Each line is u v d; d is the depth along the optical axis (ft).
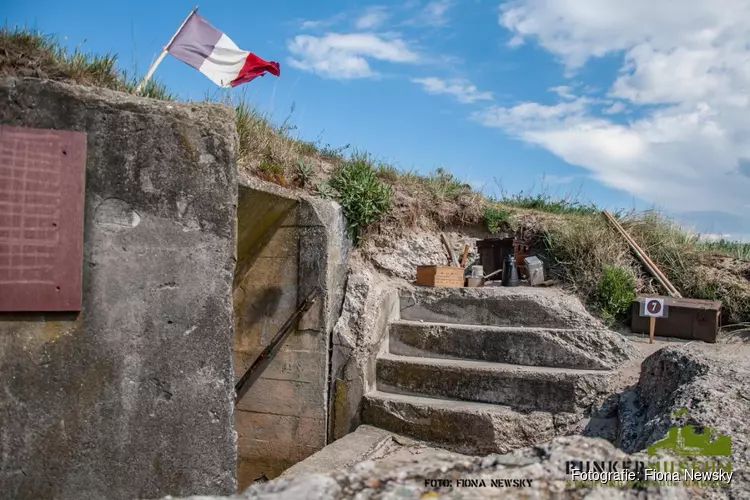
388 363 20.02
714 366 13.57
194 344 12.55
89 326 11.62
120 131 12.05
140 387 12.01
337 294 20.47
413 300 21.90
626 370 17.71
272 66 23.25
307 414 19.60
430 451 17.57
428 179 27.14
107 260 11.84
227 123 13.16
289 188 20.26
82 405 11.49
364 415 19.19
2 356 10.92
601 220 24.88
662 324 20.06
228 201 13.05
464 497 6.84
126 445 11.81
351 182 22.17
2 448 10.84
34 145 11.19
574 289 21.71
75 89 11.74
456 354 20.07
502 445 17.02
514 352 19.20
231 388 12.87
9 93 11.25
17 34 15.11
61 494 11.24
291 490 6.66
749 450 9.69
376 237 23.40
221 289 12.90
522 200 30.50
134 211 12.15
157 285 12.28
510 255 22.89
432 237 24.57
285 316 19.99
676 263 22.41
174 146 12.55
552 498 7.06
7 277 10.86
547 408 17.49
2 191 10.89
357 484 7.06
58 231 11.28
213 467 12.55
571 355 18.51
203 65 22.49
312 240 19.72
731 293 20.85
